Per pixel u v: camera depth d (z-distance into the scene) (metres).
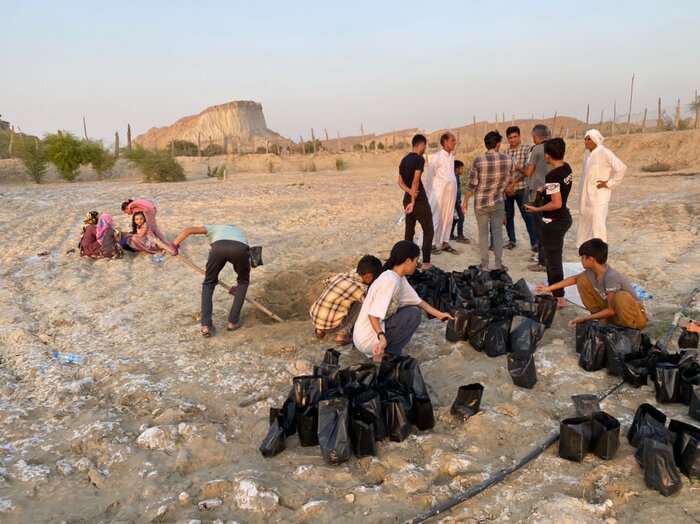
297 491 3.44
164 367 5.41
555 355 5.23
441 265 8.93
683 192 16.88
